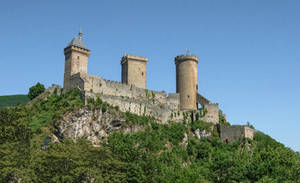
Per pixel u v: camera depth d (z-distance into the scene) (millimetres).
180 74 139500
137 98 129875
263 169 79688
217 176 86000
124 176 78125
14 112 98688
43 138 94562
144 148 103562
